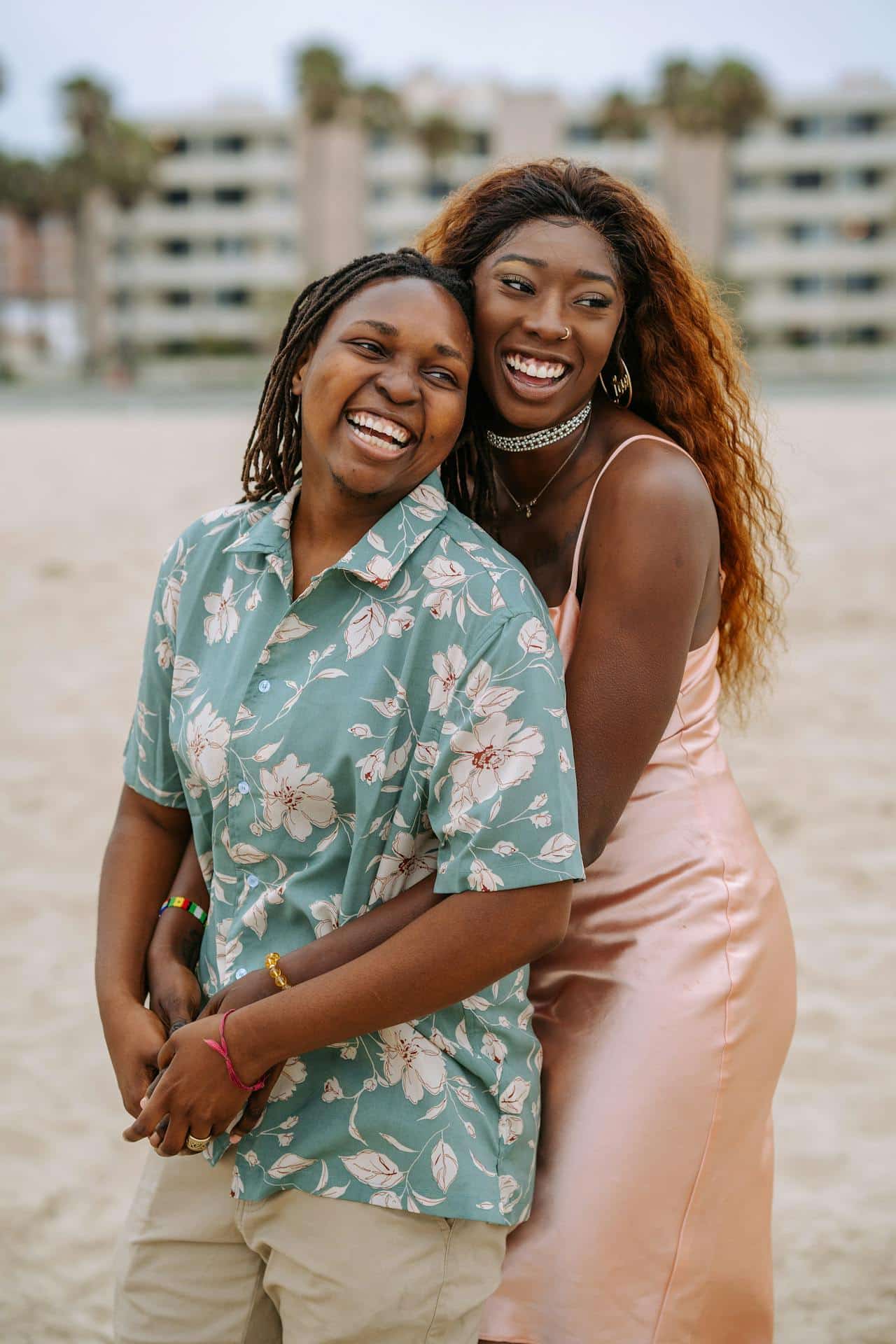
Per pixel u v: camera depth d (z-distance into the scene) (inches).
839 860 204.1
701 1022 75.0
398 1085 67.3
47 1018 163.2
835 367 2128.4
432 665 66.4
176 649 73.5
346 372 67.5
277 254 2593.5
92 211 2556.6
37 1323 110.0
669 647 73.9
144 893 78.8
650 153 2469.2
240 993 67.1
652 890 77.4
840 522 511.8
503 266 74.7
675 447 77.4
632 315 84.3
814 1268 116.6
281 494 77.5
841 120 2455.7
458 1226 68.4
